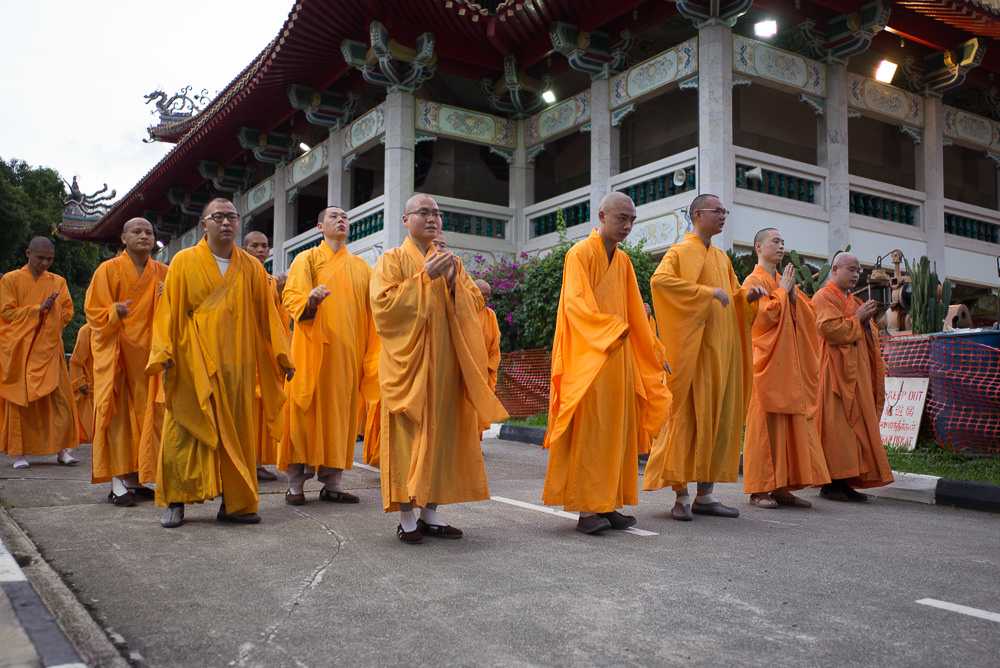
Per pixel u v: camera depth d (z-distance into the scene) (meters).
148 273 6.52
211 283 5.28
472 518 5.85
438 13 16.88
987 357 8.41
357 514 5.88
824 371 7.17
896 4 16.03
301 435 6.25
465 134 19.22
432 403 4.86
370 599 3.71
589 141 21.14
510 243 19.61
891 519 6.27
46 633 2.92
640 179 16.48
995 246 19.81
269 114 22.66
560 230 14.67
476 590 3.88
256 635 3.22
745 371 6.34
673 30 18.80
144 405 6.30
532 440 11.90
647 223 16.12
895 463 8.30
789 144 19.53
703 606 3.68
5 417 8.62
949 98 20.83
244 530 5.22
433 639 3.20
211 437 5.19
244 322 5.42
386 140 18.56
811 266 15.96
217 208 5.32
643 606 3.66
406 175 18.36
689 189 15.48
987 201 22.72
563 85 20.50
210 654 3.02
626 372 5.35
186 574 4.10
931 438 9.24
